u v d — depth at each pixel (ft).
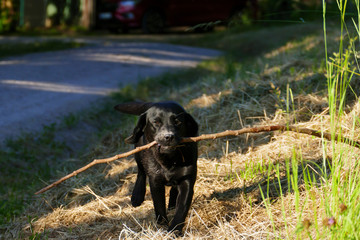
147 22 67.72
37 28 75.20
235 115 20.54
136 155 15.46
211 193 15.46
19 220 16.49
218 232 13.20
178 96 27.48
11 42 57.47
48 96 31.68
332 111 11.48
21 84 34.45
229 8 66.33
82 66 42.98
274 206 13.97
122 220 14.89
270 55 35.37
